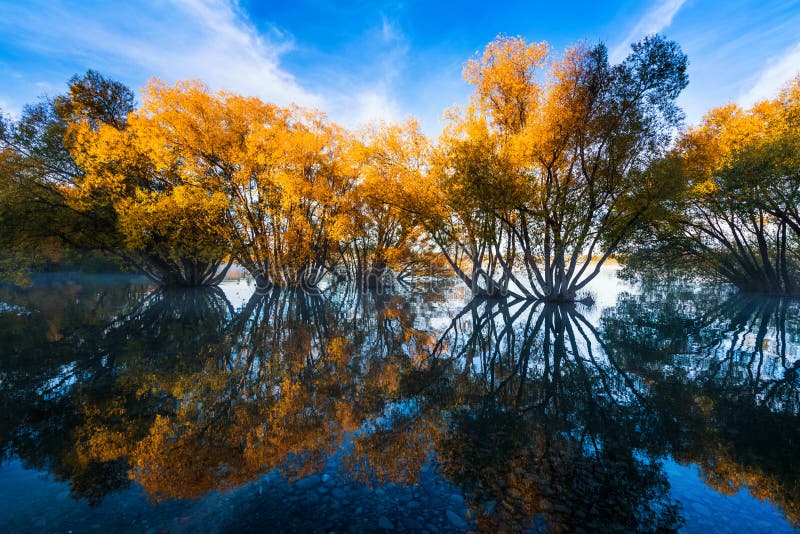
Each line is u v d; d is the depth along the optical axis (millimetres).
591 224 18078
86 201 23438
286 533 2750
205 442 4430
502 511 3066
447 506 3139
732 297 26219
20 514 2971
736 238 28438
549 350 9930
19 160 22672
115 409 5512
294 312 17172
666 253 29234
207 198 23844
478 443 4465
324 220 29312
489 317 16203
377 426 4992
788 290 26812
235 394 6234
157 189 25422
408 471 3756
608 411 5613
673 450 4320
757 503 3291
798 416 5430
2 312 15703
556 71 16562
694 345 10555
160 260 28828
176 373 7414
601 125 16328
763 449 4379
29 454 4090
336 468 3820
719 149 21531
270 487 3438
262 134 23906
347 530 2779
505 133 19938
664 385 6961
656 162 15961
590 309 18984
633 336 11898
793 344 10734
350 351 9648
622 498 3312
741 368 8172
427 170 21734
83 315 15031
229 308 17922
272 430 4824
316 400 6016
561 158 18453
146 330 11953
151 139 21812
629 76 15508
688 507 3193
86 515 2969
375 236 33844
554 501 3242
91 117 25203
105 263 46469
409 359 8914
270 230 27312
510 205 17125
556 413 5508
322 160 27547
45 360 8320
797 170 18188
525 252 21250
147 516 2971
